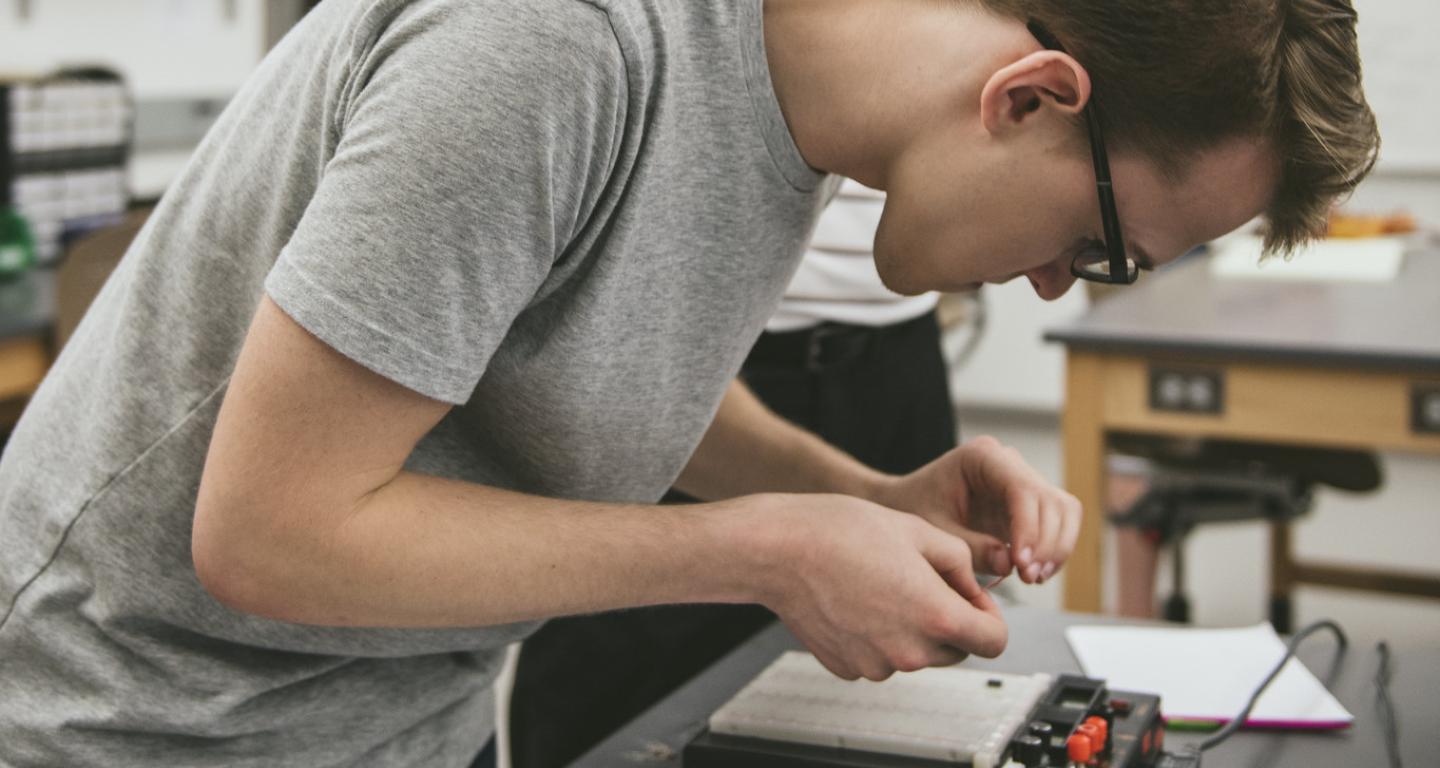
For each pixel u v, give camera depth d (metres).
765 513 0.80
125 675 0.87
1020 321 4.53
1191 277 2.88
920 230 0.80
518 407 0.83
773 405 1.64
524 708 1.63
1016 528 1.00
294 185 0.78
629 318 0.81
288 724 0.91
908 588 0.79
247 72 3.91
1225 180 0.74
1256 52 0.70
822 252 1.56
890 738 0.90
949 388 1.74
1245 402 2.20
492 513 0.76
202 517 0.72
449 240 0.68
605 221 0.76
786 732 0.93
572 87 0.69
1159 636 1.23
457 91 0.67
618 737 1.03
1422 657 1.18
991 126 0.75
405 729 0.99
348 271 0.67
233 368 0.82
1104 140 0.73
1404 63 4.19
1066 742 0.89
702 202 0.80
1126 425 2.28
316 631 0.86
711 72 0.77
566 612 0.79
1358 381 2.13
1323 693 1.09
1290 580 3.10
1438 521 4.00
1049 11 0.72
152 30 3.54
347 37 0.74
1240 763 0.98
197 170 0.86
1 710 0.89
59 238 2.88
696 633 1.59
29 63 3.16
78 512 0.85
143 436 0.83
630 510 0.80
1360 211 4.07
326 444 0.70
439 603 0.74
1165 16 0.69
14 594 0.88
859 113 0.79
